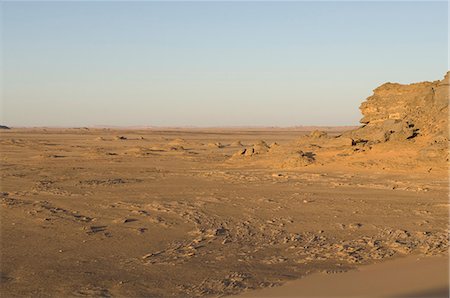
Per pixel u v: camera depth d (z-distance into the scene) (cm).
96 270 1245
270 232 1672
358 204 2194
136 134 14925
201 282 1116
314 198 2380
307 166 3594
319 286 928
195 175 3522
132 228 1766
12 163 4684
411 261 1187
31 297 1037
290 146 4419
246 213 2027
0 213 2062
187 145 8050
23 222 1883
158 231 1717
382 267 1149
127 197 2491
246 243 1518
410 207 2097
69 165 4462
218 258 1335
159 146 7250
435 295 737
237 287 1064
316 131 4609
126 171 3884
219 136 13425
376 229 1694
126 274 1203
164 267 1259
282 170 3547
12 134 13750
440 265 1019
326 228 1727
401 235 1580
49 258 1372
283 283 1076
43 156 5409
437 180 2803
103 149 6856
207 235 1638
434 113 3728
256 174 3397
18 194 2612
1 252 1438
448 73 3822
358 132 4219
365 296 786
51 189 2800
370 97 4306
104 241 1576
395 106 4047
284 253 1387
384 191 2539
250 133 16612
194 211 2077
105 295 1041
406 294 760
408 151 3453
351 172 3228
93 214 2045
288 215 1973
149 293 1045
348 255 1335
